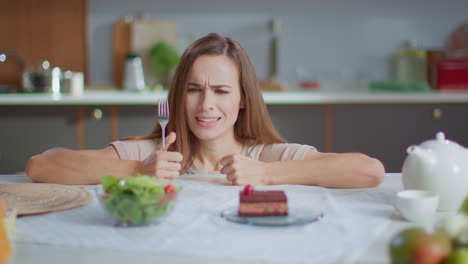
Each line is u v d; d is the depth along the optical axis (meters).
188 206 1.25
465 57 3.62
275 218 1.15
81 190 1.38
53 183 1.53
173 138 1.58
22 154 3.32
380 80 3.84
